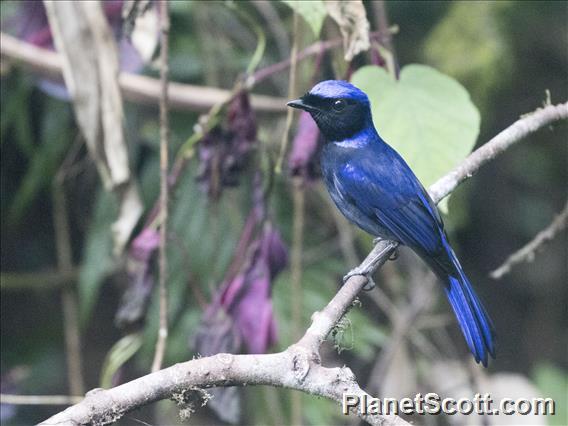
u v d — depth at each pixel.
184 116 11.66
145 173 11.55
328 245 11.96
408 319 11.88
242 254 9.18
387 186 8.64
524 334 16.27
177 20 12.12
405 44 13.95
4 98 11.71
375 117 8.30
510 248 16.09
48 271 13.21
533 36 14.88
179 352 10.90
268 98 12.16
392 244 8.59
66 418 5.52
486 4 13.88
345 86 8.82
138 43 9.83
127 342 9.67
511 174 15.69
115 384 10.30
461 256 16.22
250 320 8.92
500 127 15.05
